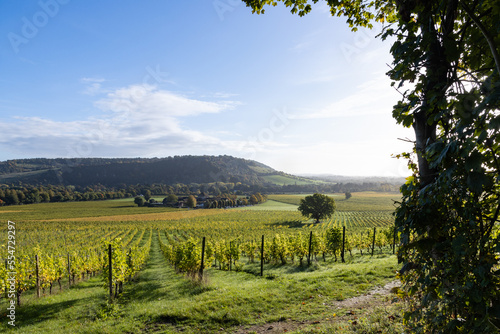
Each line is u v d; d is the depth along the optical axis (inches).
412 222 82.9
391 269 496.4
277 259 1091.9
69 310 498.9
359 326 218.8
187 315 345.1
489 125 53.7
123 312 430.0
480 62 75.4
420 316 86.5
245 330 296.5
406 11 100.0
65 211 4249.5
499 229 67.9
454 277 71.5
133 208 4645.7
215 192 5866.1
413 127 97.7
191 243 815.1
